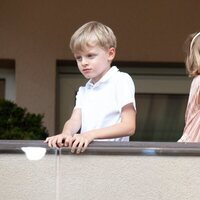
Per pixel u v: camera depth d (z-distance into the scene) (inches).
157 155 346.0
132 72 731.4
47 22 688.4
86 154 345.7
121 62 704.4
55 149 346.0
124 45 690.8
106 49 374.6
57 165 346.0
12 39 686.5
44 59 687.1
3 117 570.3
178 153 346.0
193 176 346.0
